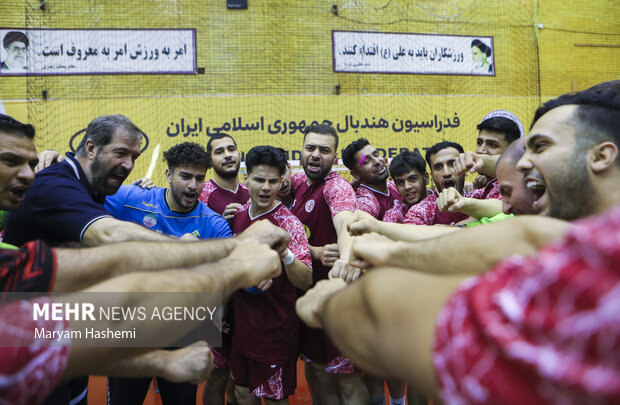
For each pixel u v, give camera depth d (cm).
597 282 36
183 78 929
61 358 57
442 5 1020
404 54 999
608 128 92
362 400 282
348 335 63
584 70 1083
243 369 277
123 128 218
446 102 1010
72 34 905
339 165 948
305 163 315
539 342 38
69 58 903
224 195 383
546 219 72
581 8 1082
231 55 945
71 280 93
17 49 890
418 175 343
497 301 41
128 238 162
